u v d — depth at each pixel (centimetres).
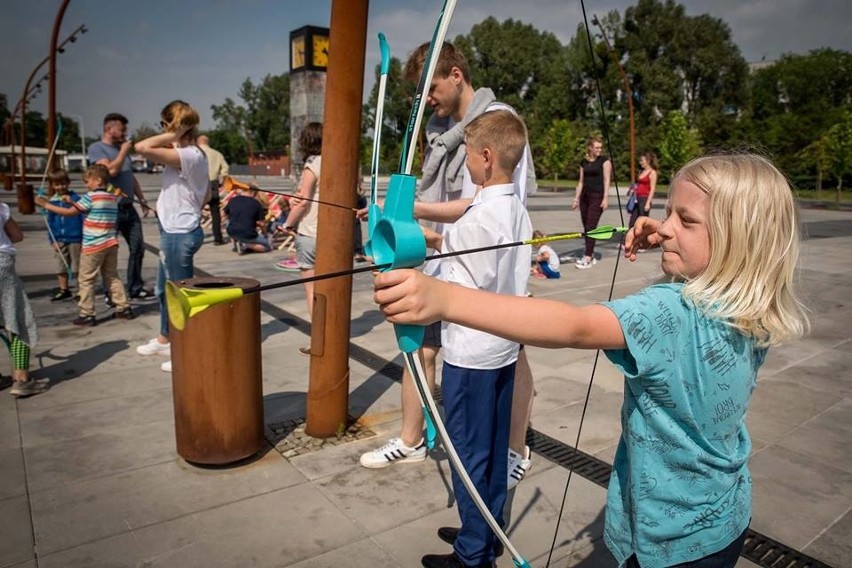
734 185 128
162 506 278
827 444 349
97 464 314
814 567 244
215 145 8475
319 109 1053
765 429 368
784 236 129
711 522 136
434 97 292
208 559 242
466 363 216
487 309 116
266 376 445
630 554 147
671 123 3419
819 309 669
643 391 133
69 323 568
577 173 4456
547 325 118
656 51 4909
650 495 136
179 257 453
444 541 257
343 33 300
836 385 442
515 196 234
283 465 317
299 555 246
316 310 333
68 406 384
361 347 512
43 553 243
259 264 895
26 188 1187
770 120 4116
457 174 296
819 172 2927
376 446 339
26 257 902
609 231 140
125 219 649
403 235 108
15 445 332
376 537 259
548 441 348
